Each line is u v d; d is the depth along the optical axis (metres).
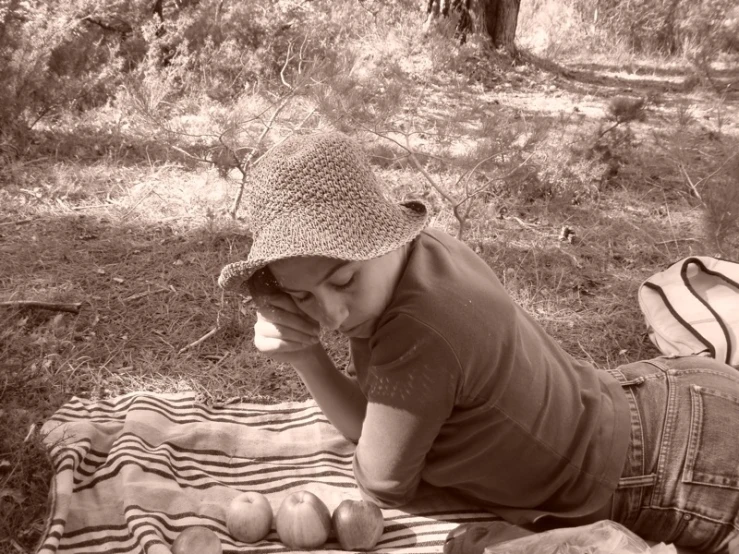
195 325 3.79
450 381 2.03
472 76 9.18
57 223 4.71
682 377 2.39
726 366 2.47
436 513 2.63
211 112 6.22
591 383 2.36
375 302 2.00
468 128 6.62
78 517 2.52
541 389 2.18
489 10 10.18
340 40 8.40
